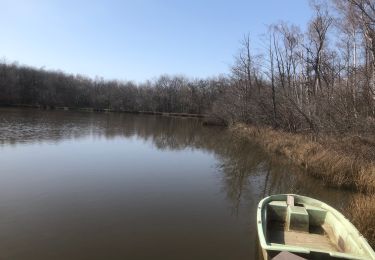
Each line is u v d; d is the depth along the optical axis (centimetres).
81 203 1187
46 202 1180
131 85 9725
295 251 658
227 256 840
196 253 852
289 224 905
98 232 958
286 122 3161
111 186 1407
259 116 3662
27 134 2836
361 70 2111
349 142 1869
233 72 4281
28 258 799
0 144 2273
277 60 3438
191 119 7075
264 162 2109
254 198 1347
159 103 9025
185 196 1331
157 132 3762
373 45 2022
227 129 4666
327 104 2303
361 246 707
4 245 859
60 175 1540
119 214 1101
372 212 929
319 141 2122
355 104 2147
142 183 1487
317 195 1391
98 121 4869
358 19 2138
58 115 5659
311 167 1706
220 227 1028
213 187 1489
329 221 911
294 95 3094
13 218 1030
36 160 1828
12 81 7712
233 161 2134
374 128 1867
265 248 670
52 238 907
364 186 1417
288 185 1553
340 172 1502
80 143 2528
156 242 909
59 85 8762
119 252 847
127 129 3875
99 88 9500
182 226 1027
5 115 4778
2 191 1277
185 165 1941
